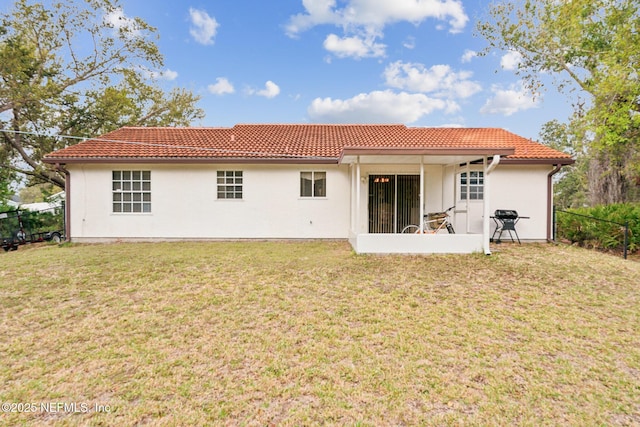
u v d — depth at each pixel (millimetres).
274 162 10969
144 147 11633
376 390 2994
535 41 16812
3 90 15078
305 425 2562
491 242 10984
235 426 2551
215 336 4059
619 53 11250
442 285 6105
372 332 4180
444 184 11484
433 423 2586
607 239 9930
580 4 13125
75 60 20062
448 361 3496
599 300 5383
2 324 4445
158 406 2785
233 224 11453
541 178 11172
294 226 11492
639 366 3449
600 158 16203
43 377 3213
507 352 3705
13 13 17438
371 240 8695
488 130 14031
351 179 11359
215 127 14781
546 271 7082
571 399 2902
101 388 3033
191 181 11359
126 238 11297
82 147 11531
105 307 5031
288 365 3402
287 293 5637
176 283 6180
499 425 2574
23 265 7547
